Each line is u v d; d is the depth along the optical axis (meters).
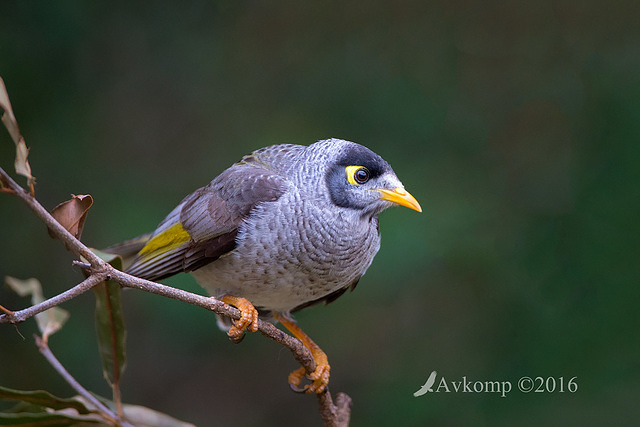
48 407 5.32
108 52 12.63
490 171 12.33
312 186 6.77
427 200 11.80
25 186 11.65
